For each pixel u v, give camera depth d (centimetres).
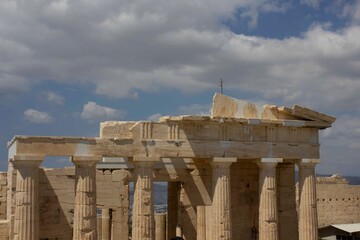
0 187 4681
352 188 7525
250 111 4806
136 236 4150
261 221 4741
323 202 7250
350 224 7194
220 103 4631
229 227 4512
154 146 4262
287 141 4903
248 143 4691
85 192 3959
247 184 5353
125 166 4962
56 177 4653
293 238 5431
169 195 5603
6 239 4175
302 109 4953
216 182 4544
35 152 3834
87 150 4006
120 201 5019
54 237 4591
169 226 5569
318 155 5031
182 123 4441
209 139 4525
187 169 5056
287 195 5462
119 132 4366
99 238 5953
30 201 3766
